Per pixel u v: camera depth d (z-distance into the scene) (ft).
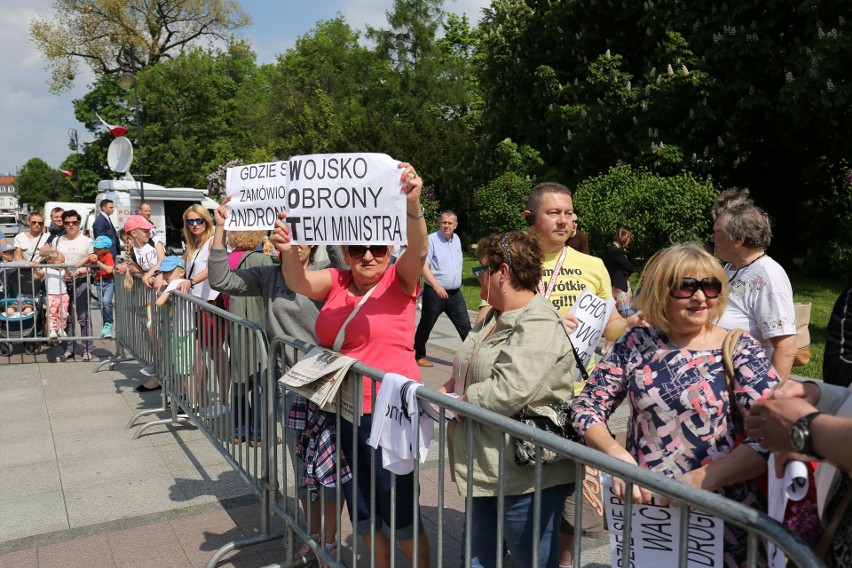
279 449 15.75
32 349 28.17
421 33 132.05
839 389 5.42
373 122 101.14
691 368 6.60
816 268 53.26
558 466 8.13
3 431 18.45
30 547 12.09
